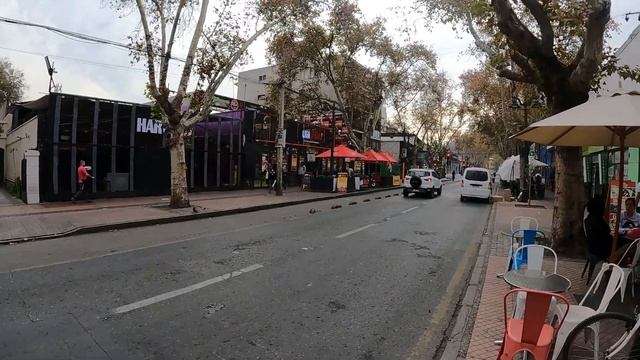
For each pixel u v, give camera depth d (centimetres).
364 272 785
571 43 1366
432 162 6475
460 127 6156
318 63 3228
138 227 1248
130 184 1977
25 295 604
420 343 497
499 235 1181
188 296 619
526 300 367
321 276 747
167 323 520
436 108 4872
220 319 539
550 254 923
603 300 418
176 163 1594
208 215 1499
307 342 485
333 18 2973
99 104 1861
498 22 873
